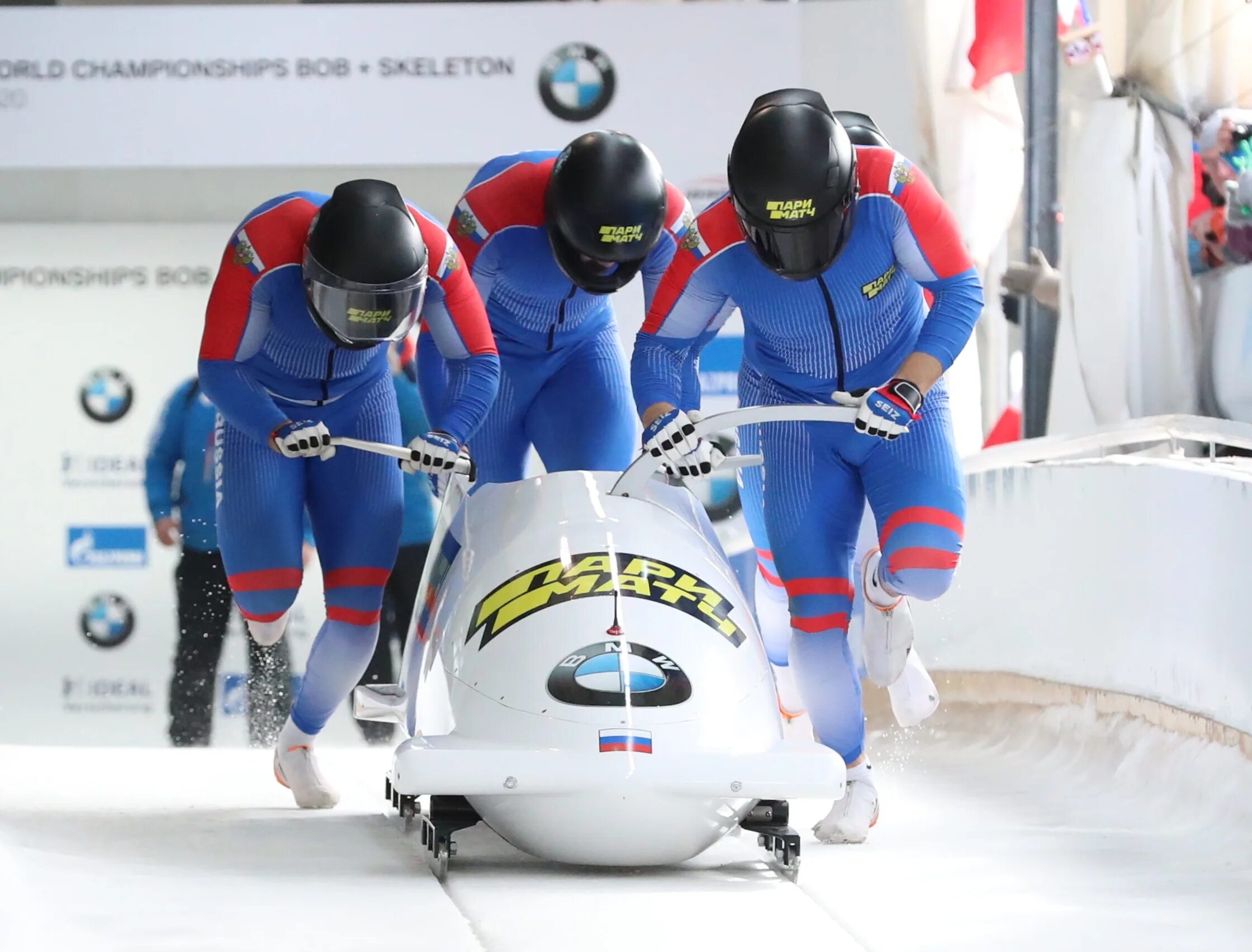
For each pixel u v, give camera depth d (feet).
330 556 53.47
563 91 82.02
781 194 41.52
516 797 36.86
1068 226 77.05
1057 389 78.43
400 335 47.06
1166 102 69.87
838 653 46.98
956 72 84.02
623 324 85.51
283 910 33.27
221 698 88.89
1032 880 38.45
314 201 49.93
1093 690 59.77
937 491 46.57
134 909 32.71
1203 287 68.18
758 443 51.39
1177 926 33.06
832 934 31.86
